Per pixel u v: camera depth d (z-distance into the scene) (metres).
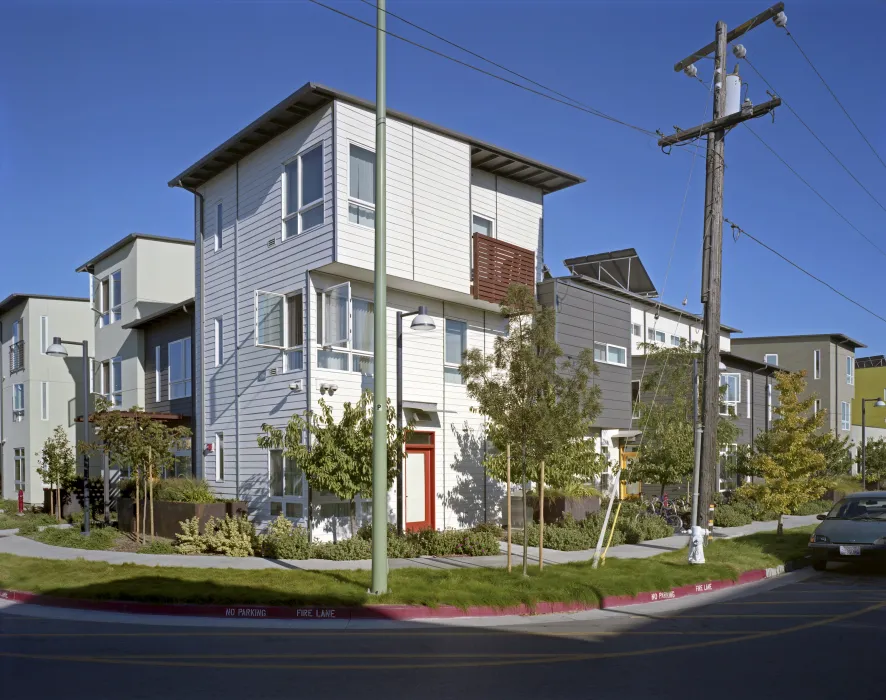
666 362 23.53
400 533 15.69
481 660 7.63
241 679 6.88
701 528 14.39
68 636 8.84
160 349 24.34
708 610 10.68
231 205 19.78
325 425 15.84
